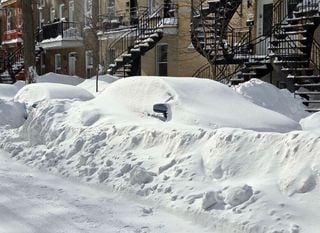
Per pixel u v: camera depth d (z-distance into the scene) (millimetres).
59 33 33688
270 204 5148
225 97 8914
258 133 6230
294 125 8547
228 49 19766
